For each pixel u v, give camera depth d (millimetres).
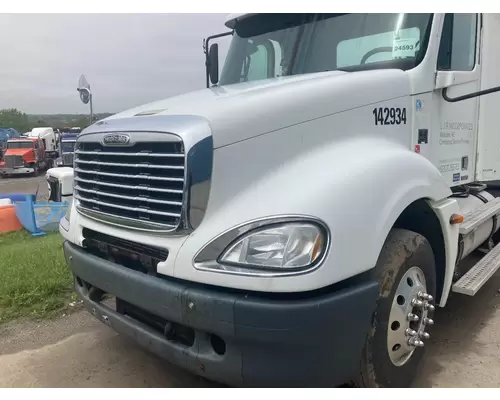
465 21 4027
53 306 4652
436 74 3674
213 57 4938
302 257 2338
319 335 2348
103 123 3230
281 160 2732
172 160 2619
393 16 3650
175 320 2553
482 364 3543
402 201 2795
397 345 3023
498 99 4668
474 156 4473
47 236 8914
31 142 29734
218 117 2623
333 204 2457
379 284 2646
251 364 2375
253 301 2324
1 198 11734
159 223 2682
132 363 3643
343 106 2998
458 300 4770
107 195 3039
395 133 3365
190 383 3359
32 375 3492
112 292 2941
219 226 2504
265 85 3287
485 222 4465
